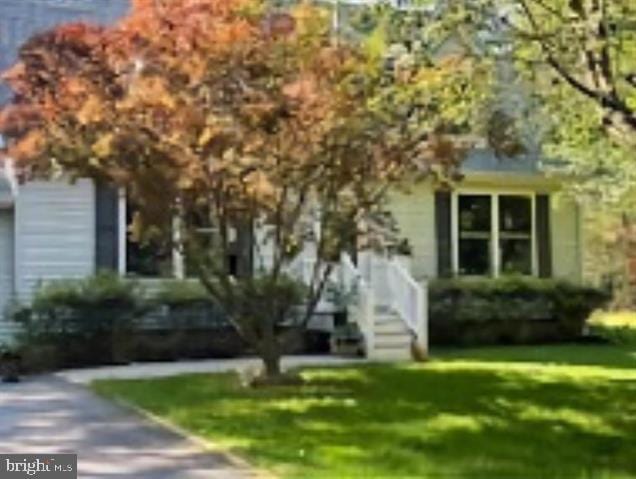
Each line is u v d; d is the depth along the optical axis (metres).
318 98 12.89
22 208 18.77
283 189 13.58
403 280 19.28
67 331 17.67
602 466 9.45
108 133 12.62
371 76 13.17
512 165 22.94
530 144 21.38
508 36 12.28
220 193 13.32
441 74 12.81
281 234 14.30
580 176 22.20
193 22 12.92
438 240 22.59
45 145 13.04
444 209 22.72
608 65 11.53
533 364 17.33
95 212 19.36
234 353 19.42
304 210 14.43
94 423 11.22
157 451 9.59
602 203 21.91
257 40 12.85
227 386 14.21
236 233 15.02
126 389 13.90
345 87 13.07
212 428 10.82
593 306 22.83
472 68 12.86
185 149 12.65
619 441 10.60
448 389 13.93
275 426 10.95
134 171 12.94
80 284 17.91
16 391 14.06
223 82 12.83
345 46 13.30
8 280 18.78
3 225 18.78
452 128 13.73
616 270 24.78
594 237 24.31
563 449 10.17
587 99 14.54
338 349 19.03
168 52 12.94
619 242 24.44
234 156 12.67
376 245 14.72
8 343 17.78
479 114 14.12
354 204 14.04
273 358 14.55
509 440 10.51
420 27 12.52
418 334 18.69
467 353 19.72
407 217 22.28
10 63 19.55
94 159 12.90
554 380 14.98
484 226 23.22
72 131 12.97
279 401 12.74
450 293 21.41
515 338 22.22
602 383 14.66
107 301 17.94
